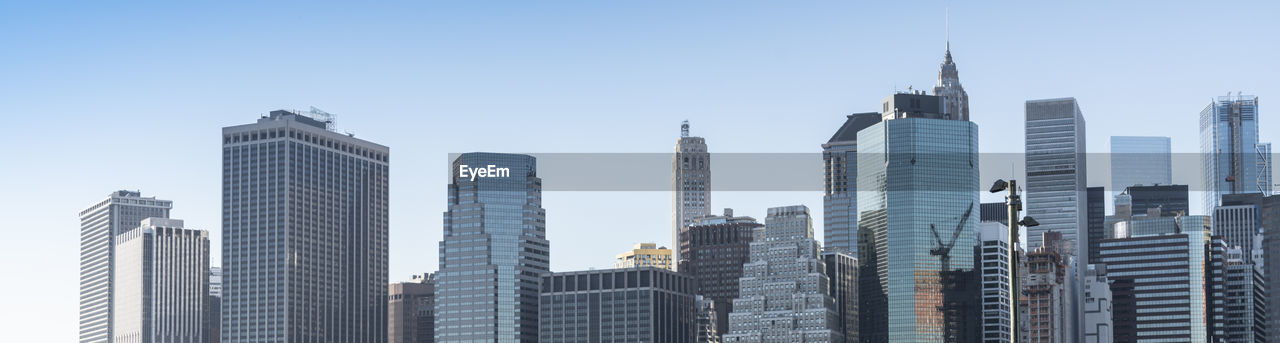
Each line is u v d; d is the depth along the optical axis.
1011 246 132.12
